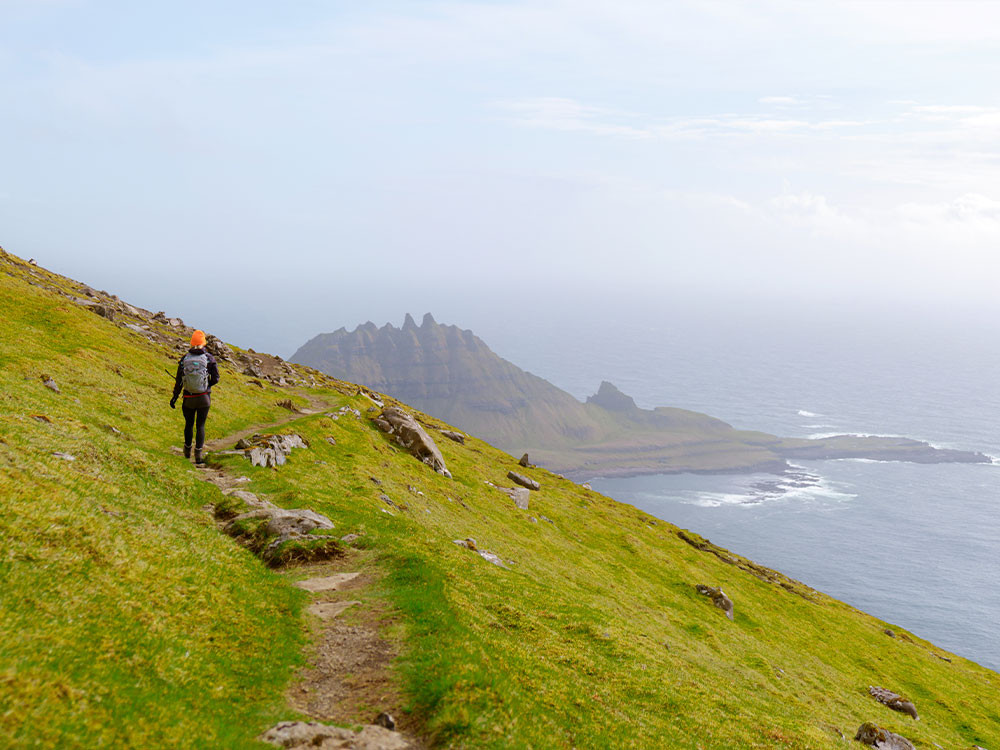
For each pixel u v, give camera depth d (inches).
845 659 2888.8
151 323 3644.2
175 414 1809.8
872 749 1295.5
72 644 453.1
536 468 4943.4
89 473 871.7
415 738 523.8
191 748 410.3
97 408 1528.1
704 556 3954.2
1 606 446.6
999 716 2704.2
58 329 2271.2
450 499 2509.8
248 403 2447.1
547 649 968.3
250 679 569.6
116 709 408.2
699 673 1333.7
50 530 589.0
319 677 621.0
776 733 1002.1
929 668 3176.7
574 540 3112.7
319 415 2635.3
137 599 579.2
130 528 722.8
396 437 3031.5
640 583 2736.2
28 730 340.2
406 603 820.0
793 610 3476.9
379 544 1098.7
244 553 909.8
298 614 759.7
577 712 723.4
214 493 1184.2
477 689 597.6
